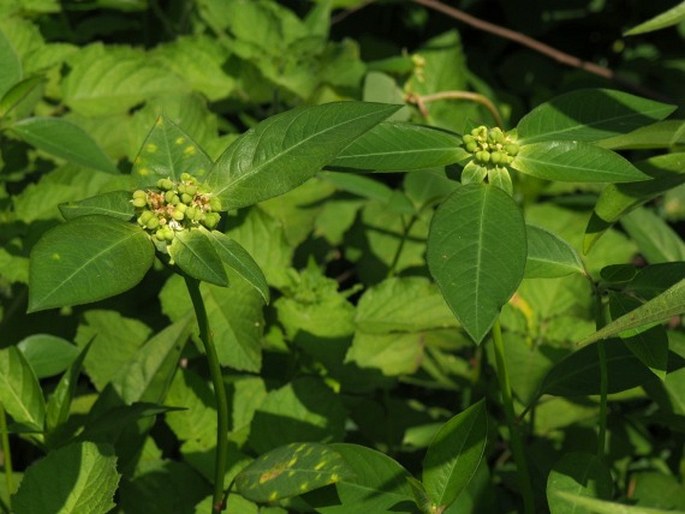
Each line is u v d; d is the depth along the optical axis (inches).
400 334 32.1
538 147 22.0
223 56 38.7
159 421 32.6
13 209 31.8
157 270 34.6
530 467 29.5
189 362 32.6
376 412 33.4
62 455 23.8
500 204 20.7
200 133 34.0
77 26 41.6
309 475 22.3
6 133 32.7
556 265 23.5
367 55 46.6
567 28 51.5
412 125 22.4
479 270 20.0
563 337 32.3
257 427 28.6
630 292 23.2
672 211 44.0
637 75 48.3
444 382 33.9
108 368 31.1
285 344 32.4
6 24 34.8
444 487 22.7
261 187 20.5
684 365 23.9
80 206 20.5
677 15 21.0
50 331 32.7
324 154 20.4
